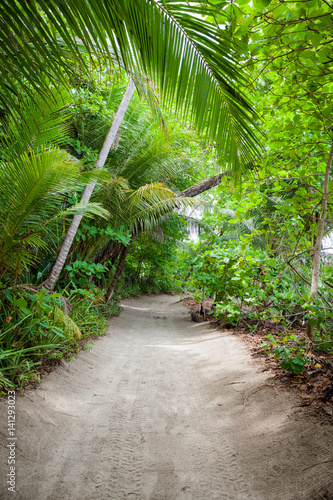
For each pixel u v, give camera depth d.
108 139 6.12
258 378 3.83
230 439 2.80
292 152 4.15
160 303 15.59
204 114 2.54
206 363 5.17
